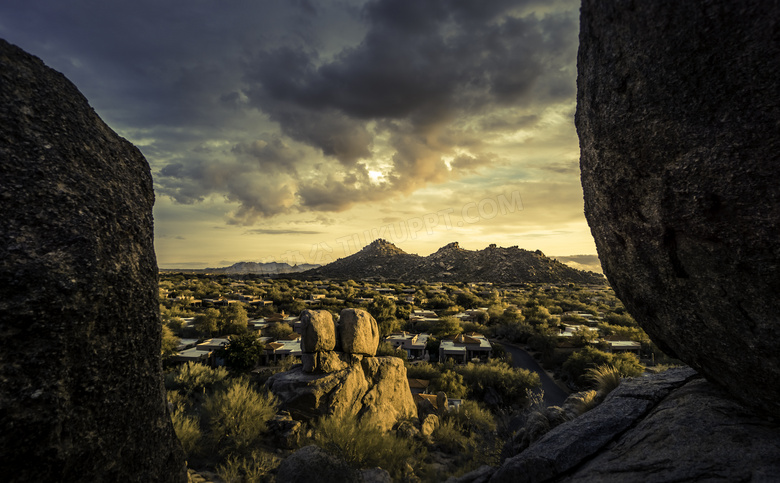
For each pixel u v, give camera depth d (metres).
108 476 1.70
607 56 2.42
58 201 1.61
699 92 1.96
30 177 1.54
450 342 39.66
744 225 1.97
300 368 11.36
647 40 2.10
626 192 2.66
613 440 3.47
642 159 2.40
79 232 1.64
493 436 7.14
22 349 1.42
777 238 1.85
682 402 3.55
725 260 2.17
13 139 1.54
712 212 2.10
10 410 1.37
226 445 7.58
